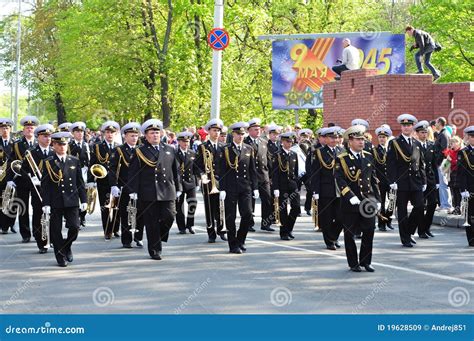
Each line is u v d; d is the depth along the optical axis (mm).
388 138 20844
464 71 45906
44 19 63562
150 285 12984
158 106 48094
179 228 20375
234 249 16703
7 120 20047
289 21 52594
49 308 11406
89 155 21438
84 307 11445
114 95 46312
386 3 61281
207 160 18828
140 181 15977
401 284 12930
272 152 21656
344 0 51719
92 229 21250
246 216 16844
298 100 41750
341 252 16797
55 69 59000
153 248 15891
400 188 17766
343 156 14484
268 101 54156
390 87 28453
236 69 51812
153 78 47312
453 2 44938
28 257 16297
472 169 17328
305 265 14984
